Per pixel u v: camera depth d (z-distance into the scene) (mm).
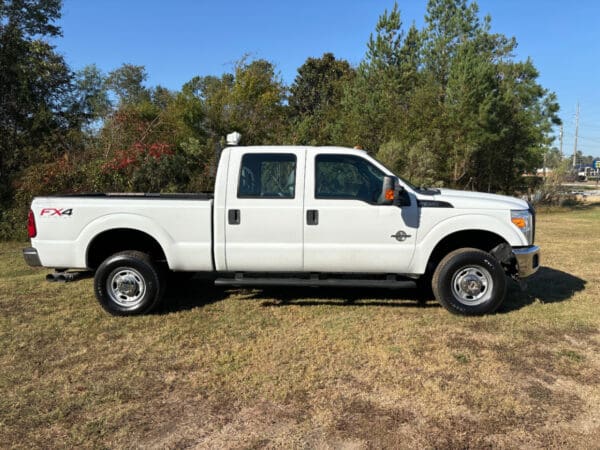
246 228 5332
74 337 4859
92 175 11914
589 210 21172
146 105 16078
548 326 5078
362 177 5387
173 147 13789
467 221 5242
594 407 3473
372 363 4195
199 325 5180
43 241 5434
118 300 5504
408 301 6027
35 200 5449
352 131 18953
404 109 19750
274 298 6211
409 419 3324
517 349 4492
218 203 5340
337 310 5691
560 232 12781
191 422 3316
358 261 5312
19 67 15055
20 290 6633
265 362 4234
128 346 4621
